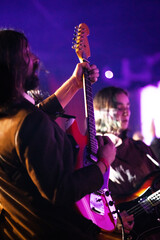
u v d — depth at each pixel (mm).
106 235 1646
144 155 2516
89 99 1730
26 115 1301
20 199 1359
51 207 1360
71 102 7348
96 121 2691
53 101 1765
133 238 2154
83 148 1610
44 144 1268
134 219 2182
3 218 1406
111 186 2410
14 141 1295
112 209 1665
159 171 2303
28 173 1313
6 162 1346
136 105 9758
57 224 1366
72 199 1278
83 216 1441
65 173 1292
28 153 1257
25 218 1362
